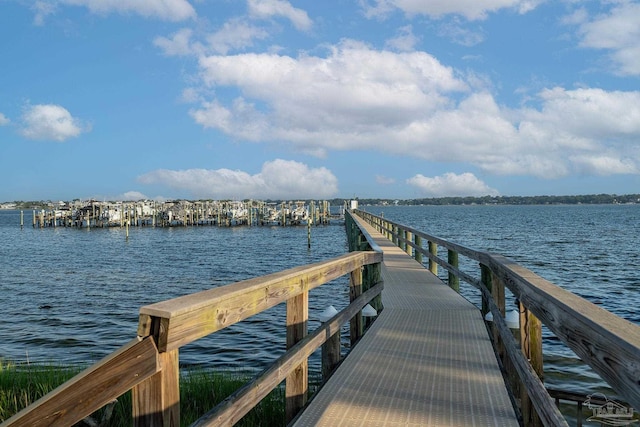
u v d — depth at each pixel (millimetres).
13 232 75562
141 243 48688
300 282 3496
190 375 6449
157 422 1817
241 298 2508
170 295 17547
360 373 4395
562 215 121375
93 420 4020
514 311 4723
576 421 5441
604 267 23031
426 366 4586
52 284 20516
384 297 8148
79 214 93062
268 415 4945
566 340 1894
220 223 93750
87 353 10000
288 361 3199
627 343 1300
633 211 162750
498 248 33344
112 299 16703
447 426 3342
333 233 66375
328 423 3391
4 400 5332
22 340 11133
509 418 3473
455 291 8766
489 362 4707
